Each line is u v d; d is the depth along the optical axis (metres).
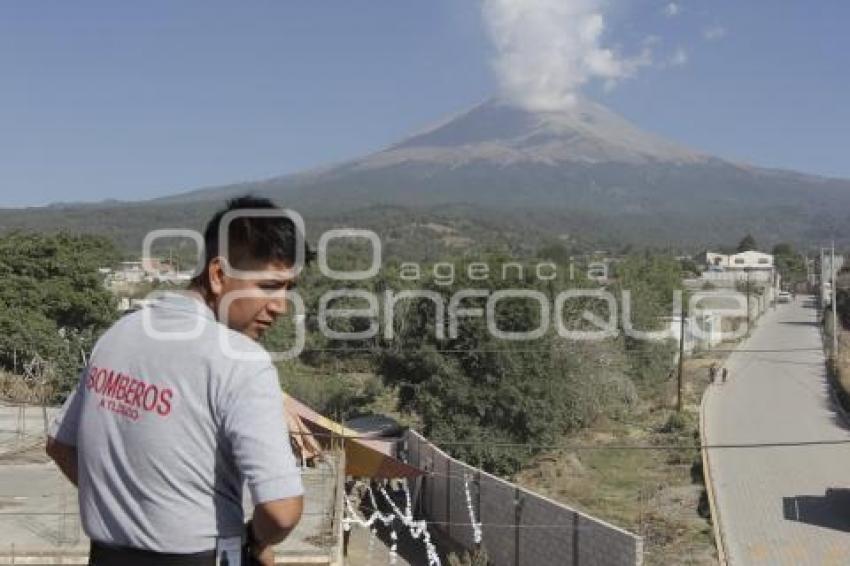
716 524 25.25
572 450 34.66
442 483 28.00
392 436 34.22
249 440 2.46
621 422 39.78
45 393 33.25
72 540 14.15
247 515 2.69
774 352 61.50
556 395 33.91
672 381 50.34
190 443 2.48
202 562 2.49
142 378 2.54
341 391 42.78
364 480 31.61
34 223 158.50
